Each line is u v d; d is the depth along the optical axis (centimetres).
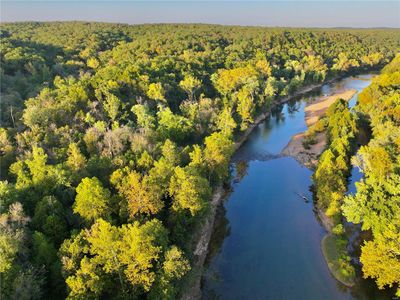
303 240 7556
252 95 15500
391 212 6159
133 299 5122
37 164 7244
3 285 4556
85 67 19150
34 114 9869
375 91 13150
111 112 10906
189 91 14612
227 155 8738
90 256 5328
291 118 15775
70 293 4712
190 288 6159
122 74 13588
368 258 5703
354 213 6638
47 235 5753
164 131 10469
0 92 13050
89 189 5916
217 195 9100
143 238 5028
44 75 15812
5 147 8600
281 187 9700
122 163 7769
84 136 9344
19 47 18975
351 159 9056
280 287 6397
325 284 6394
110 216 6166
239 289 6378
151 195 6253
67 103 11056
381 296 6047
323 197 8162
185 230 6594
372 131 11494
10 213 5662
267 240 7631
